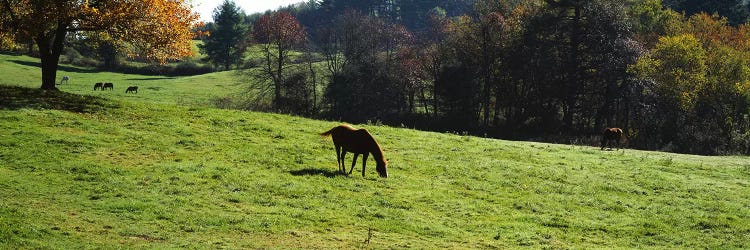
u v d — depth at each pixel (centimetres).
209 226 1408
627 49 6162
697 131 5547
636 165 2736
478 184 2145
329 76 7531
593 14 6391
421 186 2044
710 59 6100
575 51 6562
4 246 1139
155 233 1323
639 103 6000
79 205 1470
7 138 2056
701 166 2825
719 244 1592
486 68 6975
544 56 6662
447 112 7306
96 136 2262
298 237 1385
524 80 7012
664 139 5622
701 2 9519
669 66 5941
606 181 2339
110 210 1454
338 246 1336
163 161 2047
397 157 2494
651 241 1605
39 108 2586
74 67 10431
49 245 1173
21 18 2800
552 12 6769
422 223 1598
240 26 12156
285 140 2616
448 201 1869
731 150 5041
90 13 2850
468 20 7819
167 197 1616
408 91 7569
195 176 1870
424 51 7881
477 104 7238
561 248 1462
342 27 7862
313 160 2297
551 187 2181
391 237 1453
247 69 8262
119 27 3019
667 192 2233
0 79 7694
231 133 2636
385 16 16488
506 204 1914
